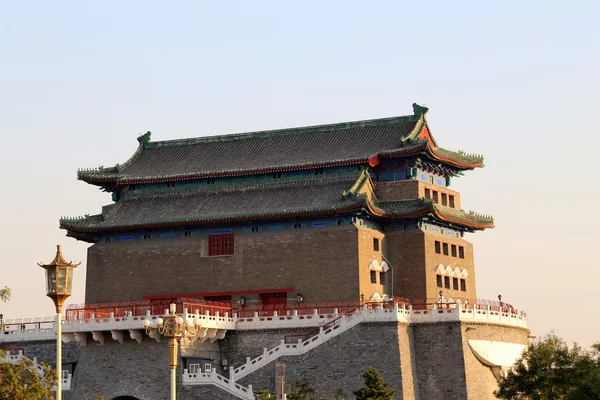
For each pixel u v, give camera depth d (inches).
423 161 5536.4
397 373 4662.9
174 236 5600.4
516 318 5221.5
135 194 5851.4
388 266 5398.6
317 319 4896.7
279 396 4655.5
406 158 5487.2
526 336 5329.7
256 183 5625.0
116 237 5713.6
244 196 5575.8
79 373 5004.9
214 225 5506.9
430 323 4822.8
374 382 4311.0
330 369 4724.4
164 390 4815.5
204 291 5472.4
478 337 4867.1
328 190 5413.4
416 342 4840.1
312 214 5251.0
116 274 5654.5
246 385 4753.9
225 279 5447.8
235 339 5017.2
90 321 4943.4
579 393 4621.1
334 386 4699.8
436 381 4776.1
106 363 4960.6
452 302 5108.3
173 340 3316.9
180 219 5472.4
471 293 5757.9
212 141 6043.3
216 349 5014.8
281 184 5561.0
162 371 4837.6
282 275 5334.6
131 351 4921.3
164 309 4916.3
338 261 5231.3
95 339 4945.9
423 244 5364.2
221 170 5659.5
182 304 4889.3
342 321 4761.3
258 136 5964.6
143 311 4960.6
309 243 5305.1
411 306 4872.0
